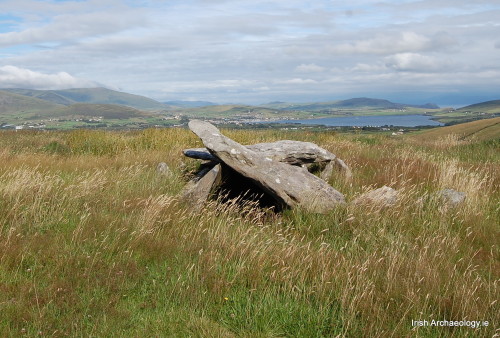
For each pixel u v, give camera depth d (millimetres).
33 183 7258
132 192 7863
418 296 5305
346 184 8859
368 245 6383
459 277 5672
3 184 7312
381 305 5191
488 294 5363
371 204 7430
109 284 5395
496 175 9711
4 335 4637
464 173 8977
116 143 12531
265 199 8000
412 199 7738
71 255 5809
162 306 5238
